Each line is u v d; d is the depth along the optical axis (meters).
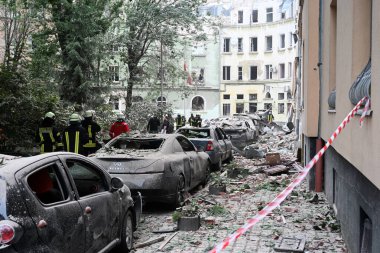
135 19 26.00
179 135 11.09
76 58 21.12
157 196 8.89
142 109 27.78
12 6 21.36
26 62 20.20
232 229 8.02
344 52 6.31
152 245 7.13
